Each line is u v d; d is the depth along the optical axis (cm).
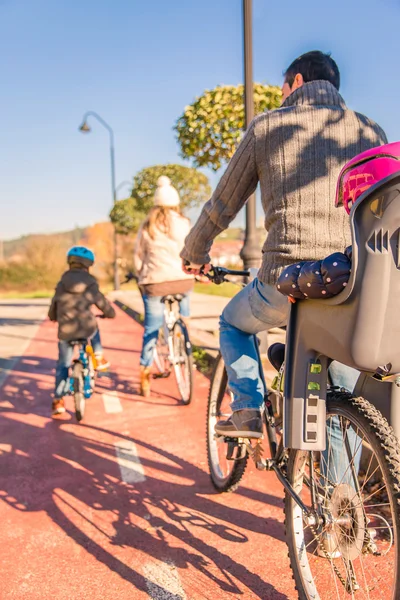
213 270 296
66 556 270
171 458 394
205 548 273
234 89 927
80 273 493
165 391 590
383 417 185
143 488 345
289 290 182
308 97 220
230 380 260
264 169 220
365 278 153
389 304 154
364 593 205
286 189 214
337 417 195
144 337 562
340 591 213
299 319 188
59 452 413
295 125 214
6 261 4353
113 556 269
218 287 2269
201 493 336
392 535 168
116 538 286
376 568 218
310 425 188
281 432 236
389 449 165
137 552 272
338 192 180
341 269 161
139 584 246
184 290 548
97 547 277
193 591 239
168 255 539
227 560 262
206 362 695
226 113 920
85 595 239
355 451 192
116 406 537
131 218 3070
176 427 465
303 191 212
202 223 251
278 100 930
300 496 216
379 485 237
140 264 550
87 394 490
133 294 2295
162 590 240
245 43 597
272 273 219
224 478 325
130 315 1470
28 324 1355
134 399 562
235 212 244
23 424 489
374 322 155
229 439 277
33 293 3847
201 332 887
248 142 223
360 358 159
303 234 212
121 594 239
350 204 170
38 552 275
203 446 417
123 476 364
